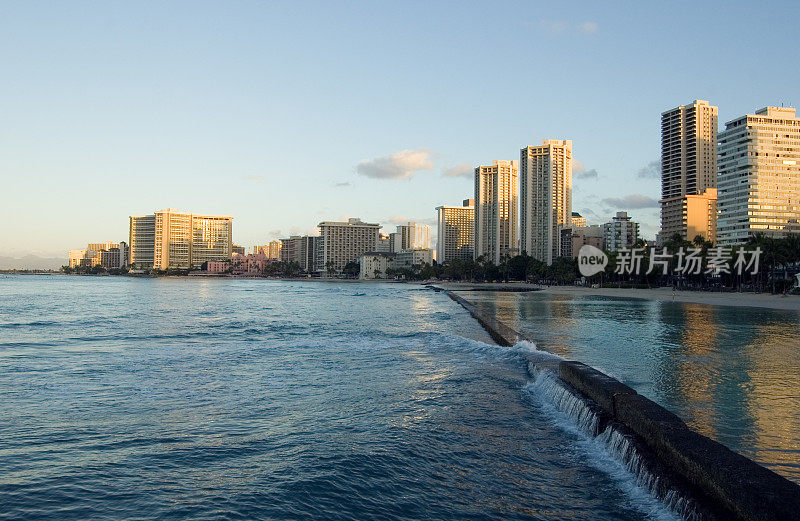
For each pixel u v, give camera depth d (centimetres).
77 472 1150
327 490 1059
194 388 1995
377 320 5372
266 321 5122
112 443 1343
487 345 3083
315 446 1323
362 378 2191
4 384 2050
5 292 12319
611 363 2475
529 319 5284
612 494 1041
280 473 1145
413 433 1431
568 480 1111
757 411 1562
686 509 910
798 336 3719
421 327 4600
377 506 990
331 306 8012
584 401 1544
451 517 946
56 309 6612
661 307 7562
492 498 1025
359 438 1389
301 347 3175
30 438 1377
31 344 3228
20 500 1009
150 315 5731
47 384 2055
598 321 5059
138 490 1058
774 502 754
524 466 1192
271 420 1559
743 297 9712
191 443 1345
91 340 3462
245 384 2072
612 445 1280
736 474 863
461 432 1443
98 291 13425
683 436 1062
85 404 1739
